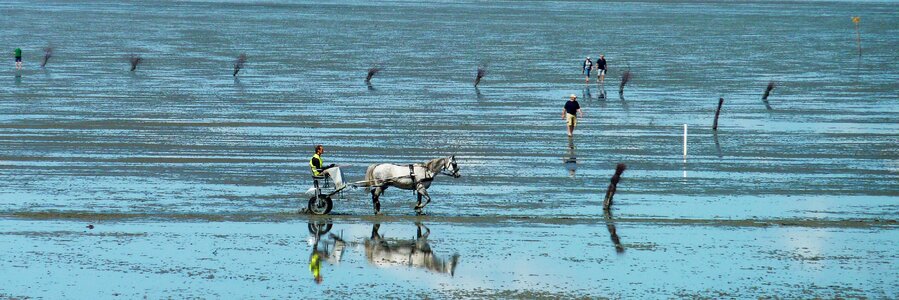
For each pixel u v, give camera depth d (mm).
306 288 22328
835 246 25922
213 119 48938
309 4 176250
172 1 180500
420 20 135625
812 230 27609
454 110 53469
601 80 69625
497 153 40281
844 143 43500
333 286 22500
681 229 27641
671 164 38125
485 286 22547
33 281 22641
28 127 45656
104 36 105000
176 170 35875
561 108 55219
